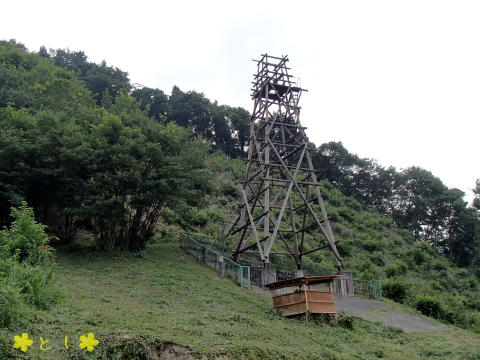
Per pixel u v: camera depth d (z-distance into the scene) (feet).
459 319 84.58
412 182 240.32
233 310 56.29
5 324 32.68
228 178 173.78
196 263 84.53
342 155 236.43
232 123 231.91
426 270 160.86
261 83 100.42
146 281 65.77
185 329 40.22
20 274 42.42
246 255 101.71
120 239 83.82
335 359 42.86
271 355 38.45
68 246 82.53
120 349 32.58
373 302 82.02
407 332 64.28
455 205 224.74
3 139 75.15
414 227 226.79
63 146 80.43
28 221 57.67
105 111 95.04
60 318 37.93
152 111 223.30
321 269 94.38
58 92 132.77
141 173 81.97
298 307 58.29
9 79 143.23
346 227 171.32
